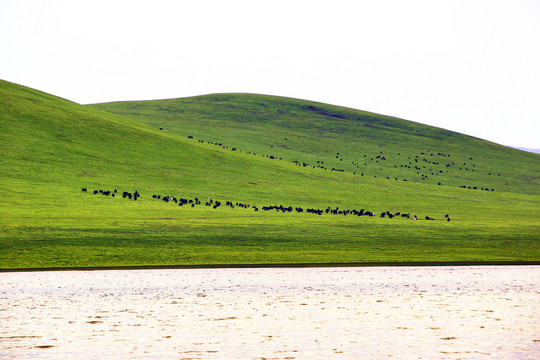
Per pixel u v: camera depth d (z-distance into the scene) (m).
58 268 76.69
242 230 109.88
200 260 84.25
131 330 41.00
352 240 104.56
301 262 83.75
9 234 95.81
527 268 79.12
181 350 35.53
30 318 45.31
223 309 49.03
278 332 40.34
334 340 37.94
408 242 104.06
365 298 54.56
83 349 35.78
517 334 39.47
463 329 41.03
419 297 54.94
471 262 84.81
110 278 68.62
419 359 33.44
